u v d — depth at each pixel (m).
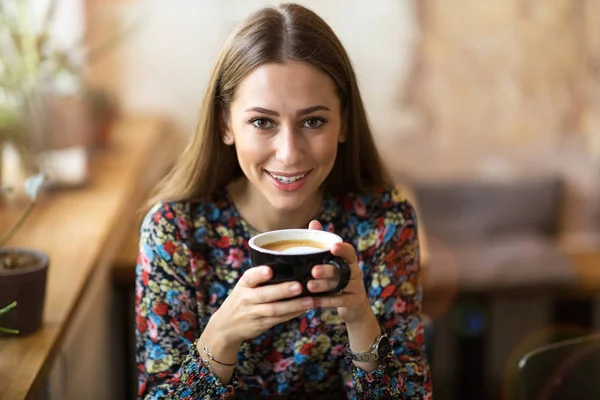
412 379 1.45
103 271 2.24
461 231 3.78
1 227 2.15
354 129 1.45
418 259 1.56
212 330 1.31
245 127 1.32
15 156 2.40
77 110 2.61
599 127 3.81
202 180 1.48
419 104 3.79
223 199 1.52
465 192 3.80
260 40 1.30
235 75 1.32
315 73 1.30
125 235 2.64
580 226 3.85
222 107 1.42
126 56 3.62
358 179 1.52
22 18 2.37
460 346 3.35
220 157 1.48
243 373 1.51
